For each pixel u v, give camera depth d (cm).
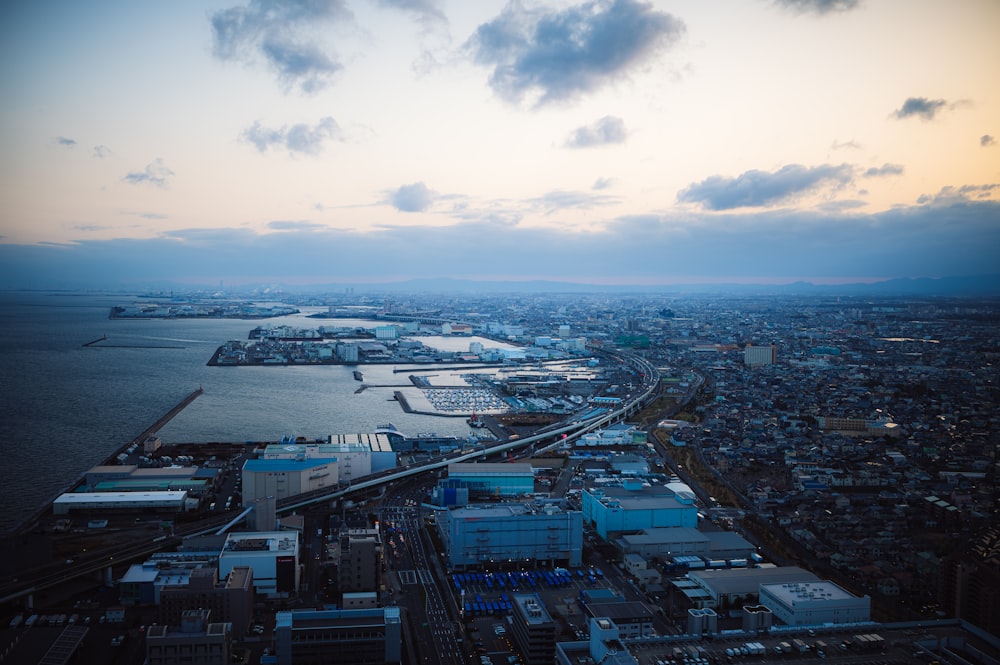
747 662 18725
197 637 19125
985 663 19088
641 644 19662
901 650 19400
